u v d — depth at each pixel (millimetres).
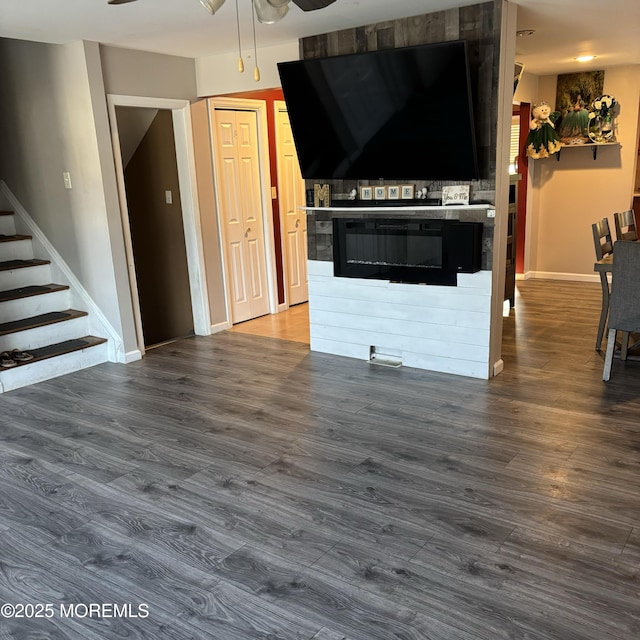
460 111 3650
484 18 3590
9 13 3369
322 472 2986
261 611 2066
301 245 6578
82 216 4680
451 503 2672
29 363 4375
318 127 4270
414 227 4172
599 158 6809
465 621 1986
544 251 7402
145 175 5496
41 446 3398
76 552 2434
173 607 2104
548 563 2256
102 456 3250
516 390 3934
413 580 2191
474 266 3969
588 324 5430
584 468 2918
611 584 2133
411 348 4430
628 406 3613
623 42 4840
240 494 2816
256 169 5879
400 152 4031
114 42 4281
